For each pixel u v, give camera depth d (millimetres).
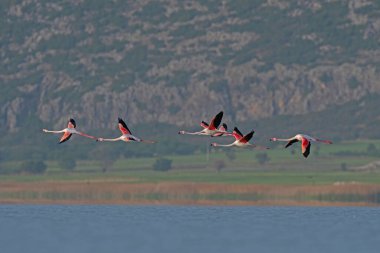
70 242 66750
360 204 126562
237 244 65438
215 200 132000
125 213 99750
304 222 86000
